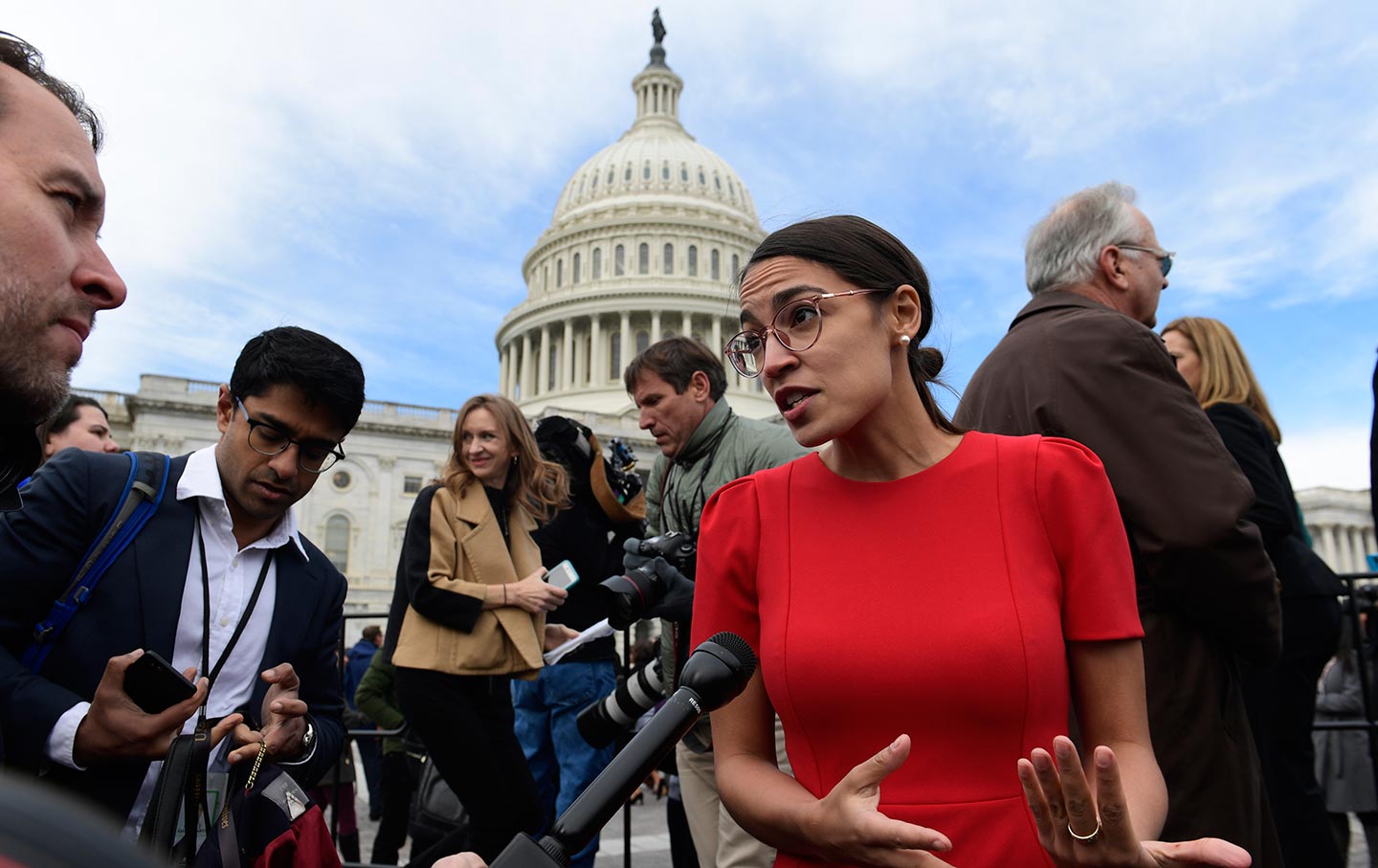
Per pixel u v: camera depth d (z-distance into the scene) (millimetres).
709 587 2043
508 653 4023
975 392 3342
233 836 2379
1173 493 2646
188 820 2279
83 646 2605
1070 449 1865
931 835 1418
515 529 4602
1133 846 1381
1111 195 3627
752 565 2008
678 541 3641
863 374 1799
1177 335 4695
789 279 1827
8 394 1796
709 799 4008
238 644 2873
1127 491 2723
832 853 1587
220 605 2861
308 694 3188
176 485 2867
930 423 1999
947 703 1666
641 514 5398
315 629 3186
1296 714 4246
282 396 2789
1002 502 1810
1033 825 1633
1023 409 3010
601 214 78000
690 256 75750
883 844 1459
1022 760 1421
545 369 74312
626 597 3254
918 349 2055
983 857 1615
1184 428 2738
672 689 3676
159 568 2742
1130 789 1632
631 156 82438
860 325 1813
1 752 2029
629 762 1433
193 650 2799
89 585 2641
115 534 2711
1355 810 5637
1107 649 1768
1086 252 3490
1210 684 2680
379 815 9734
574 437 5340
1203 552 2566
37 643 2588
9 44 2031
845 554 1845
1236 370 4496
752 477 2113
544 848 1338
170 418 49125
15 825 367
